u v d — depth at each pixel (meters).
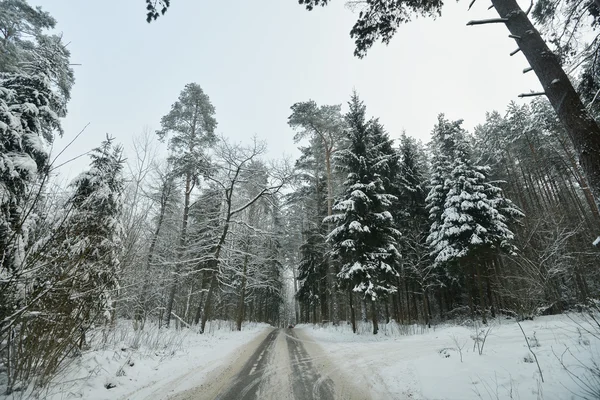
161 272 15.41
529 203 25.81
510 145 26.61
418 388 5.39
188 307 22.06
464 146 19.45
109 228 7.45
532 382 4.80
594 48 5.30
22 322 4.45
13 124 6.26
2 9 13.12
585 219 20.22
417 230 22.44
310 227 28.09
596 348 5.61
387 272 15.55
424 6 6.16
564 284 20.52
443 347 9.08
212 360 8.16
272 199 19.59
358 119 18.36
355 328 16.36
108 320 7.46
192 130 20.55
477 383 5.18
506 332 11.20
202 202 19.33
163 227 17.59
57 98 8.59
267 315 45.50
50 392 4.52
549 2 6.15
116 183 8.99
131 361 6.36
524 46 4.80
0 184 4.73
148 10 5.59
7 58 12.34
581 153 3.97
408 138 25.27
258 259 22.17
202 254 18.88
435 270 21.55
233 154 17.48
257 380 6.15
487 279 19.59
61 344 5.07
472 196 17.75
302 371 7.03
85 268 5.36
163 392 5.11
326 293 27.95
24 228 4.65
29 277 4.28
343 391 5.43
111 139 9.23
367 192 17.02
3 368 4.52
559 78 4.34
